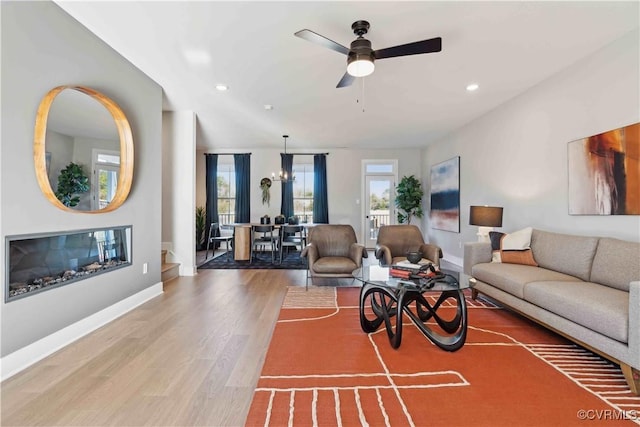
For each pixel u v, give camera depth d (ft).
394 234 13.69
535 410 4.90
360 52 7.11
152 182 11.24
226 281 13.80
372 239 24.57
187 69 10.15
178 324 8.61
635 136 7.93
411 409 4.94
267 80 10.96
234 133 19.13
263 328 8.36
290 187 24.17
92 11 7.20
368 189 24.53
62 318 7.27
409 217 23.49
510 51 8.94
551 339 7.61
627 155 8.12
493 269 9.66
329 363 6.44
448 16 7.25
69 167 7.48
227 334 7.93
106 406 5.01
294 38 8.20
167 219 14.96
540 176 11.27
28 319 6.41
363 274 8.54
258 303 10.60
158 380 5.78
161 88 11.69
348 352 6.95
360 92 12.12
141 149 10.55
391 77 10.70
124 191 9.33
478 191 15.51
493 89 11.83
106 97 8.44
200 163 24.85
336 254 13.52
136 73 10.20
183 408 4.98
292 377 5.90
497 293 9.34
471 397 5.24
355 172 24.49
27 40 6.41
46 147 6.81
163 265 14.34
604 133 8.73
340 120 16.10
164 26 7.73
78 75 7.78
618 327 5.52
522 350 7.01
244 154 24.34
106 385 5.60
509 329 8.27
